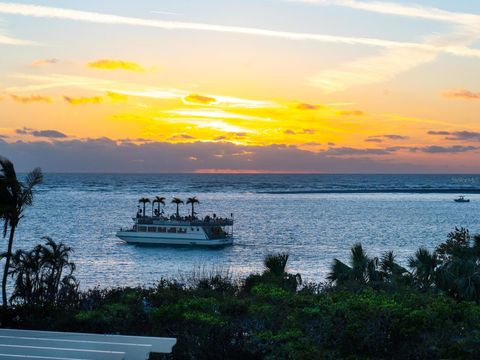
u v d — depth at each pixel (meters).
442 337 22.22
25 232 152.38
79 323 26.11
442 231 167.25
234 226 185.38
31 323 26.66
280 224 192.00
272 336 22.61
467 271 33.28
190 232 131.88
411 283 35.97
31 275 41.31
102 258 110.94
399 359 21.39
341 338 22.34
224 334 22.75
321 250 126.06
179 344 21.69
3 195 37.12
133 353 17.95
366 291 28.70
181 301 27.09
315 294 30.22
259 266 104.81
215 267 101.94
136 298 29.33
